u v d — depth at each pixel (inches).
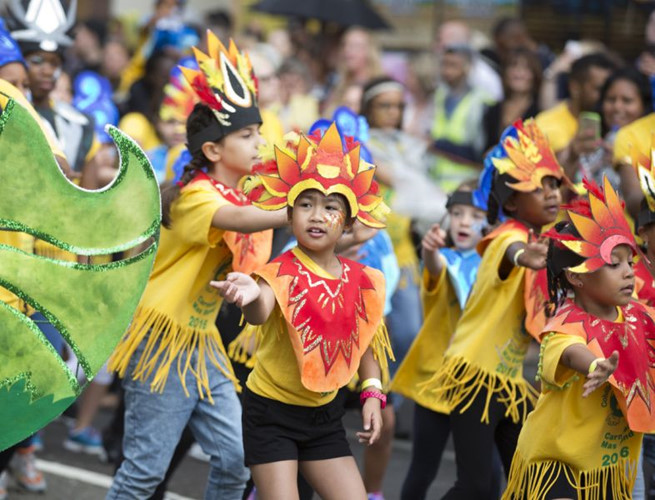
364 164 563.5
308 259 559.2
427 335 726.5
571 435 555.8
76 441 919.7
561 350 539.2
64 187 507.5
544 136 677.9
